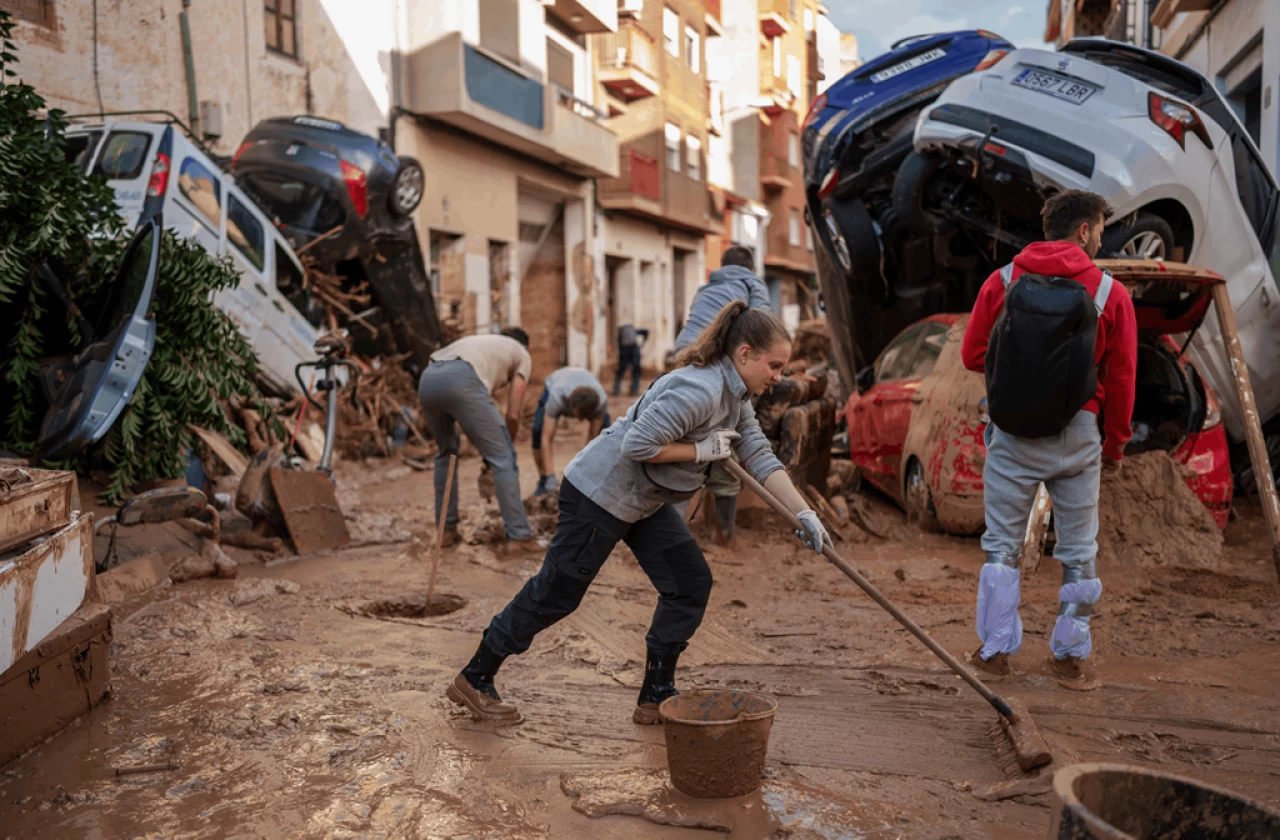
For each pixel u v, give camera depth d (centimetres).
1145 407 698
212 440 761
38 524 358
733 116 3884
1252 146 781
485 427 684
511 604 376
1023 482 412
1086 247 416
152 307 668
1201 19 1470
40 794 318
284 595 573
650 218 2998
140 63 1262
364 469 1148
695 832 292
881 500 828
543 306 2602
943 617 513
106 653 399
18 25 1105
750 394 353
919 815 299
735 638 484
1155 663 436
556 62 2302
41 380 651
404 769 336
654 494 355
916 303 952
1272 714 371
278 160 1222
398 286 1345
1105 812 214
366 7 1728
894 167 905
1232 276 750
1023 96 730
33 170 638
